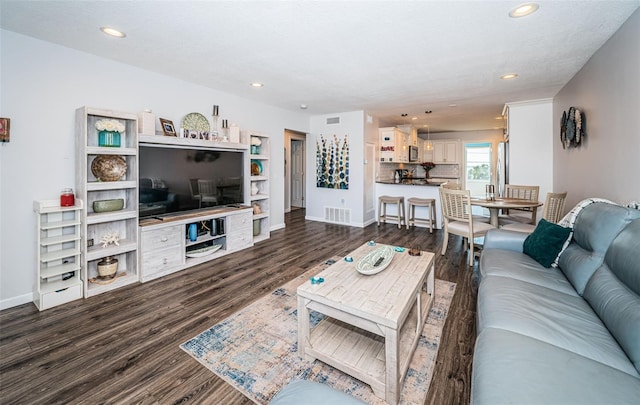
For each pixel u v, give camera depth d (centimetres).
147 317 233
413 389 158
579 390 99
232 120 450
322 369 174
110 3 201
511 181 498
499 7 205
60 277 274
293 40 257
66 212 277
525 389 100
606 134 264
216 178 399
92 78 293
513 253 250
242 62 311
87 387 160
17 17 220
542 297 170
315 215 657
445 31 240
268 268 344
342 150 607
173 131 358
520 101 482
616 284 151
